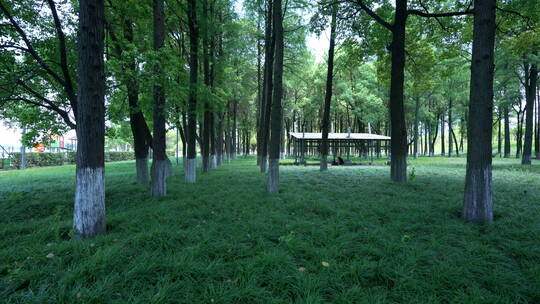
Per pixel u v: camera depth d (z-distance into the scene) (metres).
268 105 14.84
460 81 29.09
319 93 31.25
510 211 5.33
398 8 9.52
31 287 2.60
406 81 25.42
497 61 18.44
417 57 14.45
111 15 8.93
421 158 31.17
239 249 3.55
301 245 3.63
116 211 5.93
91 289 2.53
